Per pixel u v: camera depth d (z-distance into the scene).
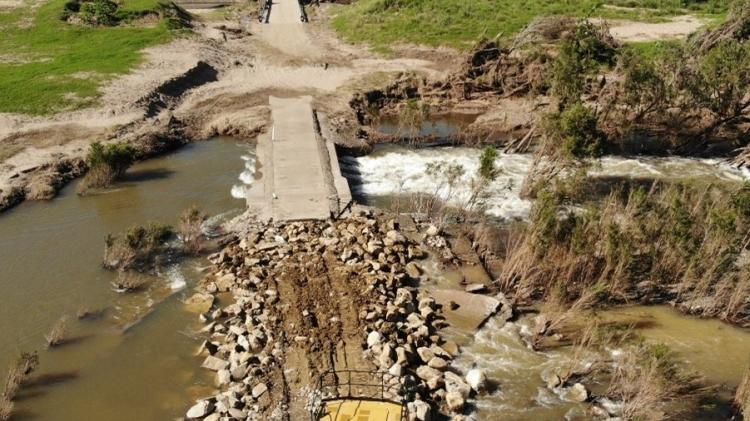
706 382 21.50
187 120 43.03
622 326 24.11
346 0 82.56
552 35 53.03
